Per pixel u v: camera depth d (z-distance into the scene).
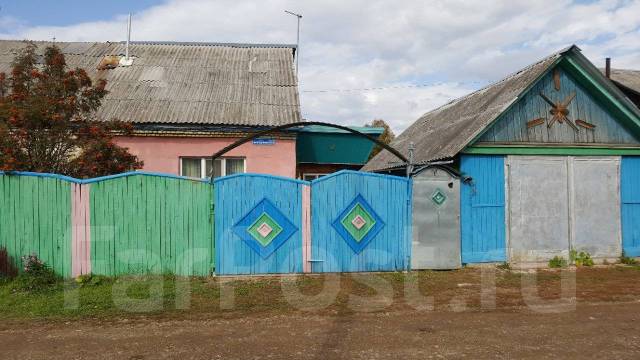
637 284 8.87
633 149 11.21
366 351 5.47
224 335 6.03
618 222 11.09
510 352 5.44
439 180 9.92
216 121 12.42
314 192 9.43
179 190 9.02
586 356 5.31
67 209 8.72
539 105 10.91
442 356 5.32
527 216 10.63
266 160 12.60
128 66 15.18
